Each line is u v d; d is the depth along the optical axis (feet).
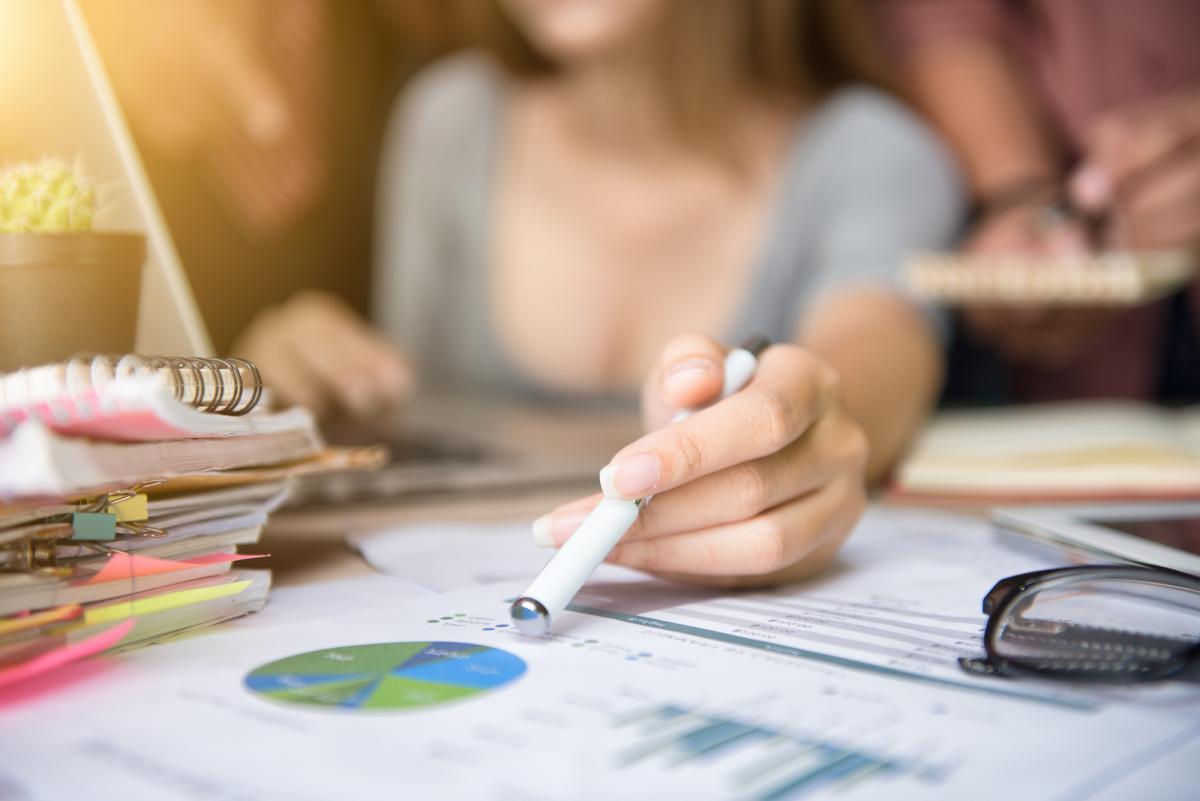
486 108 6.52
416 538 2.20
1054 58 5.99
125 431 1.19
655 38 6.14
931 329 4.81
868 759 0.97
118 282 1.58
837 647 1.36
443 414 4.77
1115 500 2.72
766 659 1.30
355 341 4.66
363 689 1.17
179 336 1.95
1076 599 1.37
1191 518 2.09
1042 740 1.03
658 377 1.91
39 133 1.80
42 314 1.51
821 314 4.83
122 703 1.14
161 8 5.84
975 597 1.68
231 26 6.05
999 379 6.15
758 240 6.09
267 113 6.18
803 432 1.79
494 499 2.80
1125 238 5.56
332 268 6.50
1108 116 5.91
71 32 1.84
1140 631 1.32
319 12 6.28
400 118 6.57
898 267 5.09
